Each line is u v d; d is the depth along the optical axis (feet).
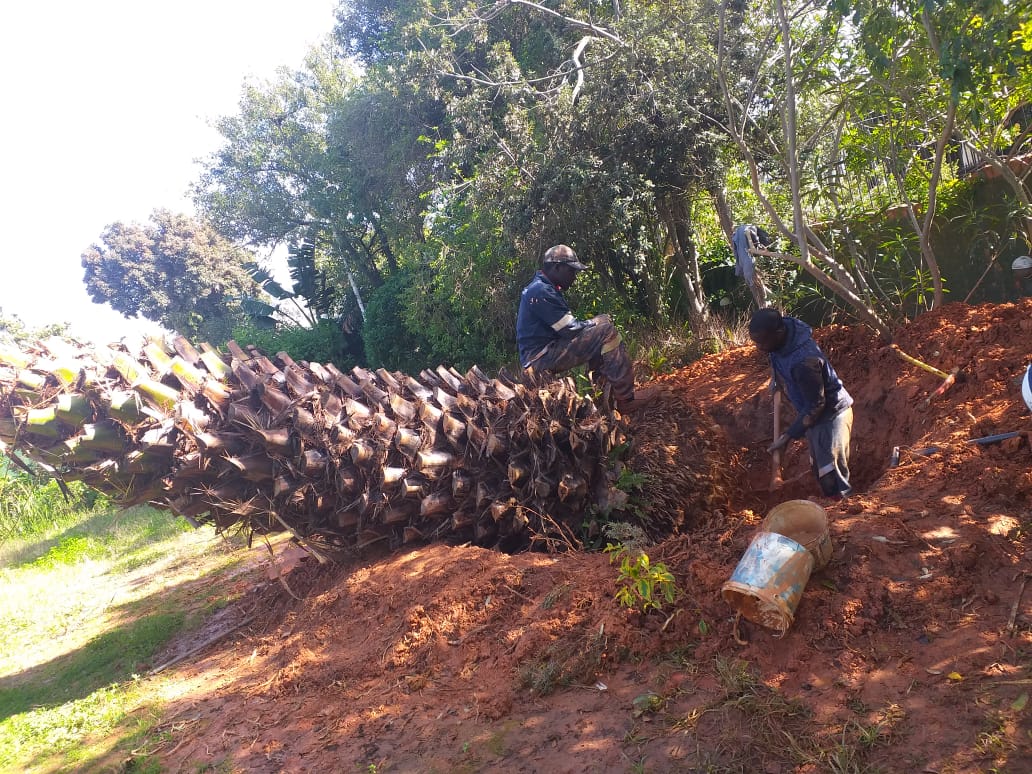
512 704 11.41
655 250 35.04
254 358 19.22
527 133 33.71
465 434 17.48
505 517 16.78
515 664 12.23
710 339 30.76
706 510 16.88
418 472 17.31
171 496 17.66
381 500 17.30
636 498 16.37
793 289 28.73
